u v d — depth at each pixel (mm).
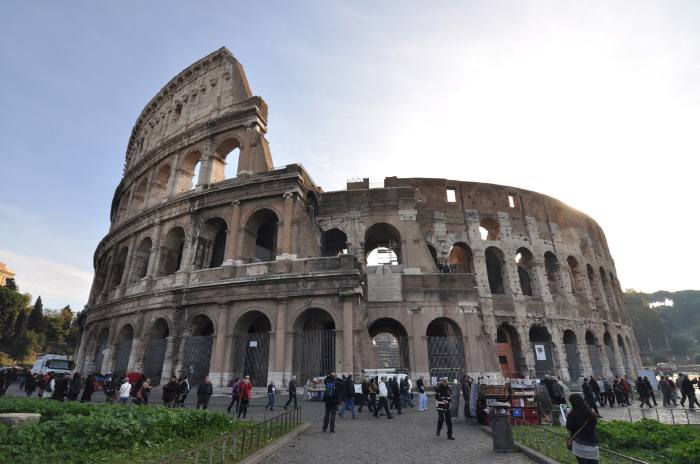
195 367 36531
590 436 10055
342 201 46062
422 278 41281
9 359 104500
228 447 14133
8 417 14398
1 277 160625
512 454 14617
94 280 58969
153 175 52906
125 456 12398
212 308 37719
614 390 32062
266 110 47438
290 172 40094
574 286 56938
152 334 41031
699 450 12727
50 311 140875
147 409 17375
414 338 38812
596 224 65688
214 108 50469
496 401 21078
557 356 47500
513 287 49000
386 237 49031
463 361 38438
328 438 17516
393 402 28062
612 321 58094
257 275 36500
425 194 51812
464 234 50469
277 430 17344
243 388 22609
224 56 54406
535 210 55531
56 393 26000
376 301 40250
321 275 35031
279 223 38844
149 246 49875
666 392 31172
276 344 34219
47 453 11914
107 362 43438
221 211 42281
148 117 64312
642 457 14148
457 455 14469
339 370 32312
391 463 13336
